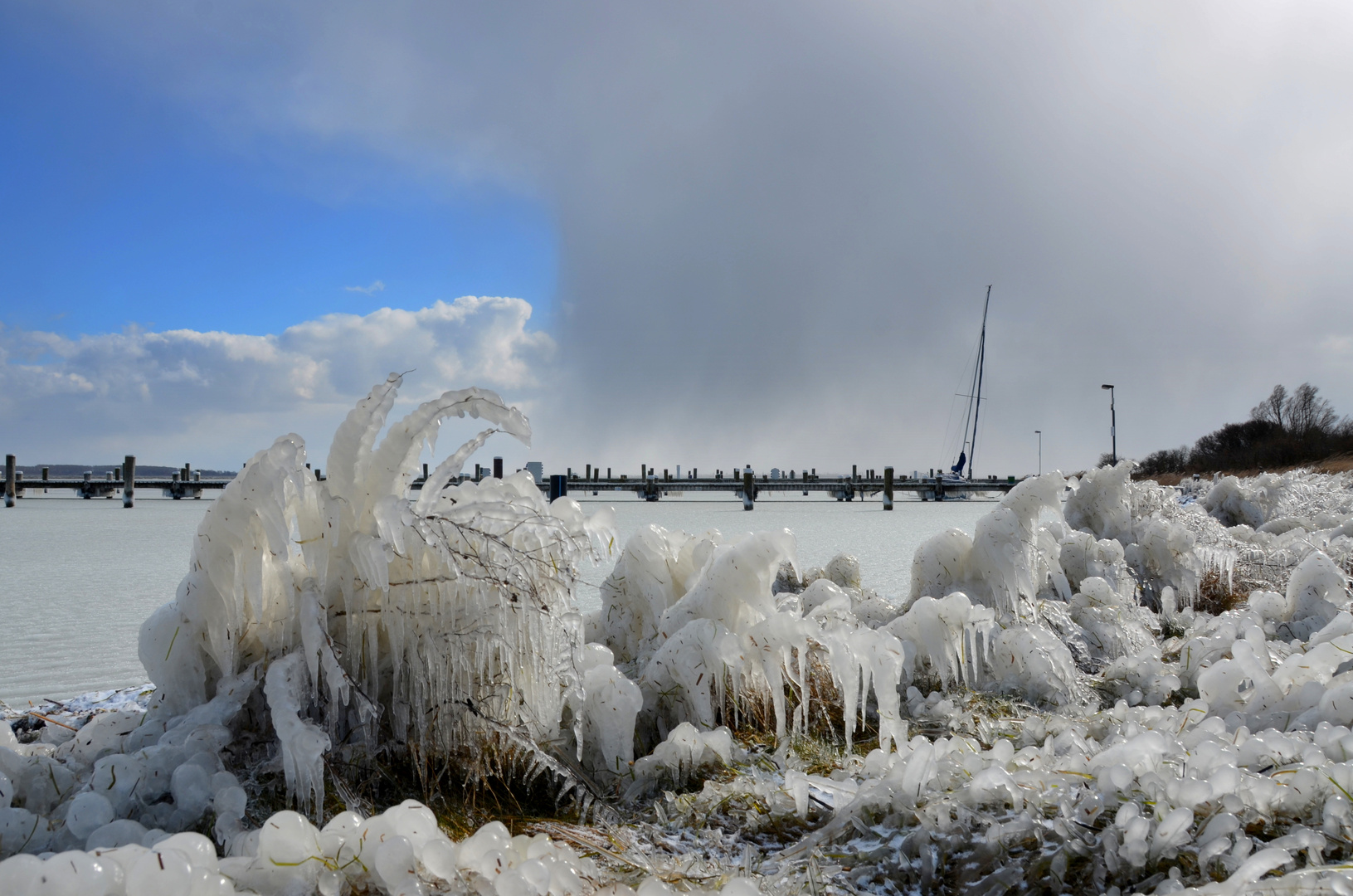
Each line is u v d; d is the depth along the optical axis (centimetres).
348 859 218
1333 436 4247
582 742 327
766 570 411
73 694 523
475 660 319
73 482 3525
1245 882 203
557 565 341
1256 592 611
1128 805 234
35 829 237
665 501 3916
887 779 280
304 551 315
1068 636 562
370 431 313
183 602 307
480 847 223
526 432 327
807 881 237
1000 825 242
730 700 405
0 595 952
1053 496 557
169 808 261
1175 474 4609
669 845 271
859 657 364
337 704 307
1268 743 286
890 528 2080
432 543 298
